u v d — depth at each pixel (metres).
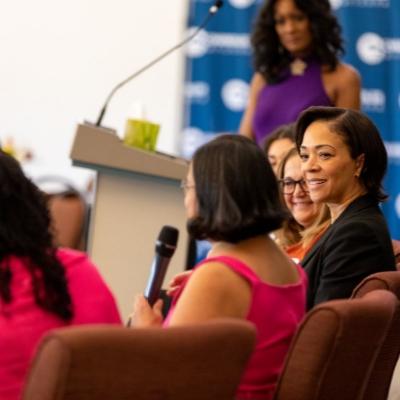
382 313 4.57
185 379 3.68
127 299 7.75
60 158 14.02
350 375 4.57
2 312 4.09
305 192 6.87
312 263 5.89
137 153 7.51
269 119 9.89
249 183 4.50
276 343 4.64
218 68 13.75
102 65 14.01
